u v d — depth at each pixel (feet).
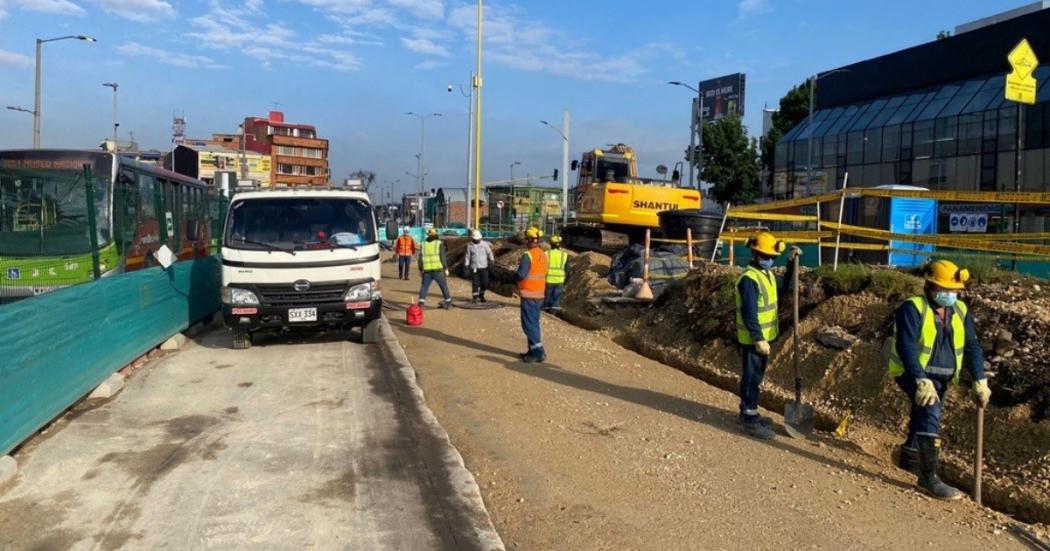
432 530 15.46
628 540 15.96
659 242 71.05
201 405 24.54
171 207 51.16
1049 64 110.42
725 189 173.68
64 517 15.78
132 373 29.27
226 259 33.55
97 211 39.04
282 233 34.53
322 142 344.49
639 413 26.03
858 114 144.25
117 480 17.81
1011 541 16.52
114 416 23.15
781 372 31.68
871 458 22.57
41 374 20.65
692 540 16.03
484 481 19.26
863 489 19.53
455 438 22.68
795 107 181.27
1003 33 119.14
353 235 34.96
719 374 34.53
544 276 34.40
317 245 34.22
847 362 28.86
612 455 21.40
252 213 34.76
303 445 20.57
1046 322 25.27
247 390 26.68
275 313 33.42
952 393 24.61
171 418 22.99
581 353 37.11
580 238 86.53
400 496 17.16
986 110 114.52
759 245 23.88
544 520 16.93
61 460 19.11
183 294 37.32
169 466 18.79
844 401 27.50
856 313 31.63
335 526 15.52
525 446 22.00
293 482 17.87
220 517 15.85
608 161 87.45
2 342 18.25
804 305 33.96
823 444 23.63
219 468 18.70
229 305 33.32
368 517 16.01
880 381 26.84
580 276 61.57
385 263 114.73
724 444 22.90
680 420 25.41
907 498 19.02
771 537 16.28
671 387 30.48
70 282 37.29
